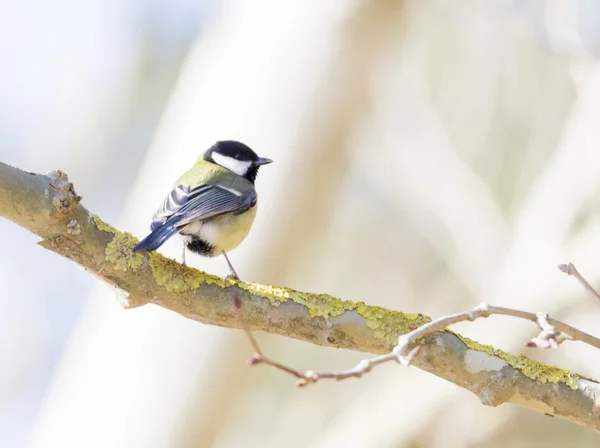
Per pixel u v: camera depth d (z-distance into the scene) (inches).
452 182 547.2
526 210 500.7
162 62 687.1
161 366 384.5
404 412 497.7
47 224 238.5
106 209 674.8
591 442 512.7
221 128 412.8
